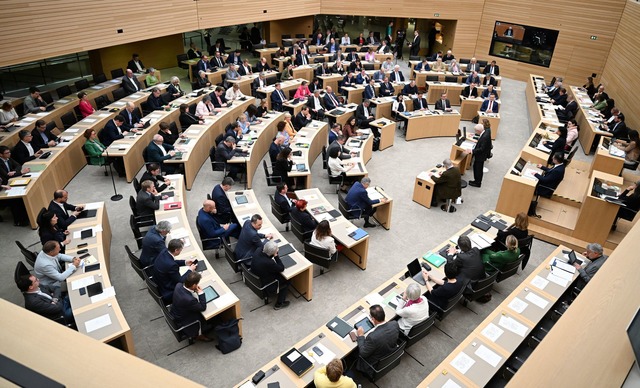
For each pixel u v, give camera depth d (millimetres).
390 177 11594
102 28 12664
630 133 11297
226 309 6047
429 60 20766
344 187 10719
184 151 10438
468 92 16297
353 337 5246
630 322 2168
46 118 11492
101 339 5078
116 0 12898
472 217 9812
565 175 10914
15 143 10164
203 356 6035
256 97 15898
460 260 6316
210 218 7617
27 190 8258
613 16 17906
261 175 11328
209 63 17203
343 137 11430
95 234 7094
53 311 5559
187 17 15586
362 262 7910
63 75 17031
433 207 10180
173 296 5594
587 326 2383
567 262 6801
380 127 12906
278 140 10672
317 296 7258
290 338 6391
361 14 21297
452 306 6113
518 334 5371
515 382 2330
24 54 10719
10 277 7328
